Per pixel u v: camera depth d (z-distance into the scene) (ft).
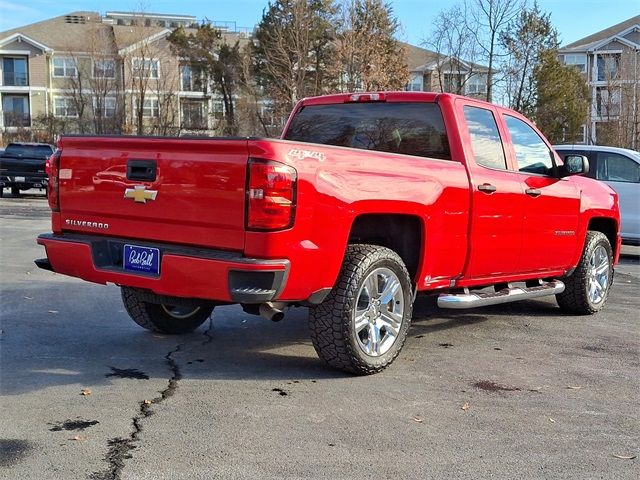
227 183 14.19
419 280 17.62
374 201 15.74
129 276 15.66
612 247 26.07
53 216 17.44
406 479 11.19
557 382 16.56
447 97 19.29
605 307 26.27
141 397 14.57
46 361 17.11
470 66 100.42
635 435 13.35
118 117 131.13
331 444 12.41
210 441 12.39
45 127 158.81
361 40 94.27
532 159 21.89
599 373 17.38
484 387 15.98
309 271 14.62
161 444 12.22
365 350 16.17
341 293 15.60
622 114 109.19
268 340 19.79
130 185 15.64
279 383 15.74
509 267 20.67
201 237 14.71
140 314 19.51
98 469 11.22
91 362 17.12
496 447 12.55
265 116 123.75
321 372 16.65
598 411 14.64
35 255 35.55
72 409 13.80
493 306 26.17
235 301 14.20
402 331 17.04
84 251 16.34
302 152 14.40
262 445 12.28
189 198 14.75
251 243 14.01
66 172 16.96
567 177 22.76
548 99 108.78
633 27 172.04
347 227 15.20
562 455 12.30
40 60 176.96
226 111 150.30
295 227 14.21
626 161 40.04
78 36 179.42
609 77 116.98
